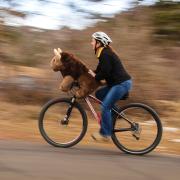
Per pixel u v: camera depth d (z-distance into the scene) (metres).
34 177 8.14
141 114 11.08
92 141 12.73
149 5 20.55
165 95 18.48
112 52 10.68
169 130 16.09
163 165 9.81
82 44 17.88
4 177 8.02
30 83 18.39
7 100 18.14
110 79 10.70
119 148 10.92
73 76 10.95
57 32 18.62
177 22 22.06
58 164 9.17
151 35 19.78
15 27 19.56
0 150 10.20
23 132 13.67
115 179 8.38
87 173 8.66
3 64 19.17
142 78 17.89
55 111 11.17
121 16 18.52
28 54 19.17
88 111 16.44
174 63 19.17
